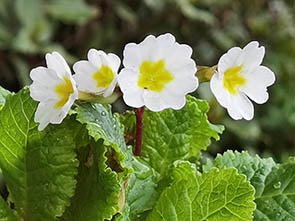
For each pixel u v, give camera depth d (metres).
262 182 0.34
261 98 0.31
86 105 0.30
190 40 0.99
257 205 0.33
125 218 0.31
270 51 1.03
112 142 0.29
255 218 0.33
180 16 0.95
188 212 0.31
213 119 0.81
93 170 0.30
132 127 0.35
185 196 0.31
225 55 0.30
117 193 0.29
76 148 0.31
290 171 0.34
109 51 0.95
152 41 0.29
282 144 0.99
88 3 0.93
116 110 0.85
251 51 0.30
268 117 0.99
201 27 0.98
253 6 1.02
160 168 0.35
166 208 0.31
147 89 0.29
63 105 0.29
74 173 0.30
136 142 0.33
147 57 0.29
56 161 0.30
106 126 0.30
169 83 0.29
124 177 0.30
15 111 0.30
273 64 1.01
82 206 0.31
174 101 0.29
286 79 1.01
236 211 0.30
